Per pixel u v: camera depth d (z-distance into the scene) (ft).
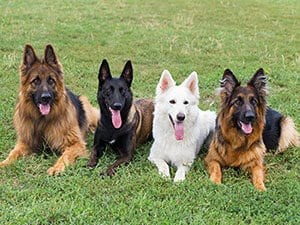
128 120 9.78
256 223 7.73
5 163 9.33
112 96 9.57
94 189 8.51
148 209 7.95
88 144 10.60
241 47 17.87
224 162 9.46
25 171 9.21
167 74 9.68
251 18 23.62
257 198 8.34
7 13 21.59
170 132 9.55
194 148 9.69
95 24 20.62
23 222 7.50
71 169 9.24
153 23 21.34
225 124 9.26
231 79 9.28
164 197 8.40
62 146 10.02
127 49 16.90
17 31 18.38
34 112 9.76
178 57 16.25
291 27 22.09
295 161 9.86
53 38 17.88
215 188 8.62
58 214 7.70
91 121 11.13
